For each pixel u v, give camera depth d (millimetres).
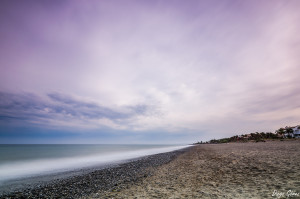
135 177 15633
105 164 27938
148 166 22531
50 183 14883
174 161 26047
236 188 9234
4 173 21141
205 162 21422
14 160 36812
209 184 10766
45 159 38812
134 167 22297
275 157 19047
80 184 13914
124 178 15469
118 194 10453
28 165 28500
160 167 20844
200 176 13492
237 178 11453
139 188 11523
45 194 11492
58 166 26812
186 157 31031
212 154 31469
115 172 18969
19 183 15258
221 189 9391
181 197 8805
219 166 17203
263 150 29375
